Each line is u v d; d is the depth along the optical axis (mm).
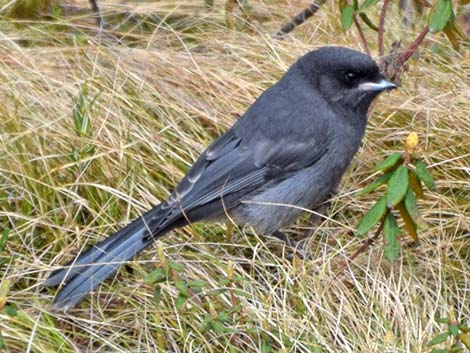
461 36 11727
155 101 12938
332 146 11539
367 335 10156
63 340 9922
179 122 12750
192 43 14539
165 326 10227
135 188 11742
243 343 10070
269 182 11453
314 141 11438
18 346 9875
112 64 13500
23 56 13242
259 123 11508
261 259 11328
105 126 12164
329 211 11961
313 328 10148
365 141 12648
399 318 10438
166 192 11875
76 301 10234
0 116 12102
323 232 11703
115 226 11320
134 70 13328
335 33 14555
